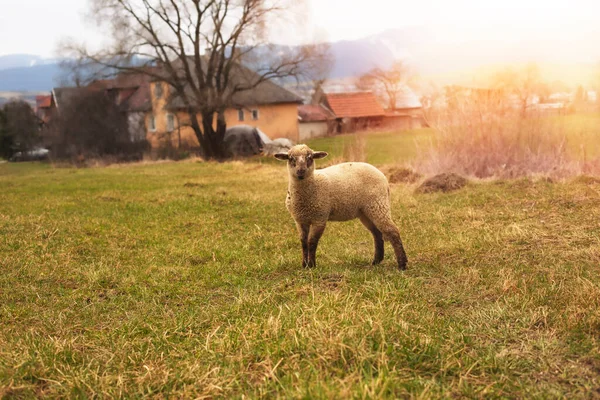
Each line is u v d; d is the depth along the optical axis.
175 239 10.26
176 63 46.66
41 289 7.09
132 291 7.00
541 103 19.47
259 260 8.30
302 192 7.27
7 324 5.83
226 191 16.64
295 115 53.25
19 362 4.52
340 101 63.81
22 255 8.81
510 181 14.26
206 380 4.14
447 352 4.39
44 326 5.70
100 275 7.59
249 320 5.36
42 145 59.75
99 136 46.22
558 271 6.54
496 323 5.08
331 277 7.03
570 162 16.02
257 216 12.37
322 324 4.76
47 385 4.32
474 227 9.62
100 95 48.59
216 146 40.00
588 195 11.14
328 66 39.44
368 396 3.58
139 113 50.56
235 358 4.46
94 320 5.92
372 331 4.55
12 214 13.15
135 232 10.84
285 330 4.84
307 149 7.23
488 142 17.59
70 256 8.81
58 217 12.54
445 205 12.20
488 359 4.26
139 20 36.47
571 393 3.81
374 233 7.86
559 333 4.78
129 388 4.20
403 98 74.56
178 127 41.06
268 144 40.97
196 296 6.68
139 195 16.66
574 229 8.61
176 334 5.30
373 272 7.16
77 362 4.71
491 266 7.09
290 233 10.54
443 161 17.94
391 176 17.75
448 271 7.02
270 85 53.06
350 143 23.62
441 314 5.50
